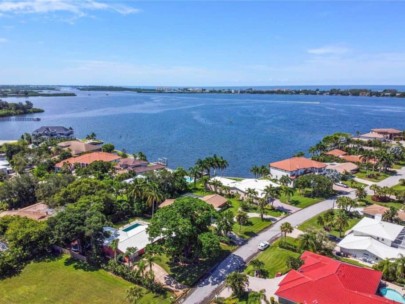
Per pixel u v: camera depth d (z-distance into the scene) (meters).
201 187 112.88
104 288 57.00
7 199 94.00
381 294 53.47
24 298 54.19
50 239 67.88
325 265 57.03
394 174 128.50
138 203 86.94
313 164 126.56
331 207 94.50
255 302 50.97
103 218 69.00
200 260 66.44
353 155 150.38
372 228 72.50
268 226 82.25
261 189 99.75
